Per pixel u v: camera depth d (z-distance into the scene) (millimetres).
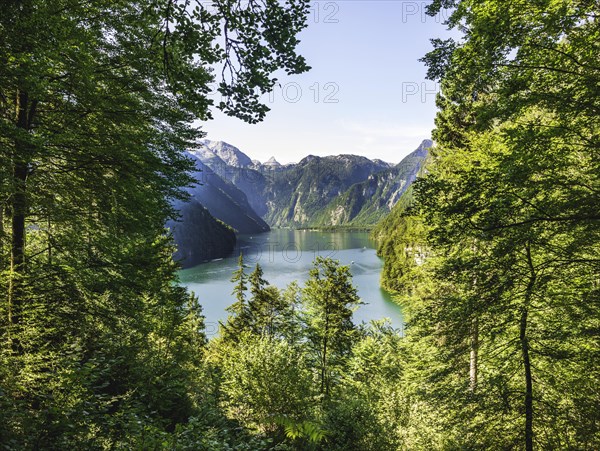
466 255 8398
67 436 4320
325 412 13984
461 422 8695
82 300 8477
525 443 7547
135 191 8570
